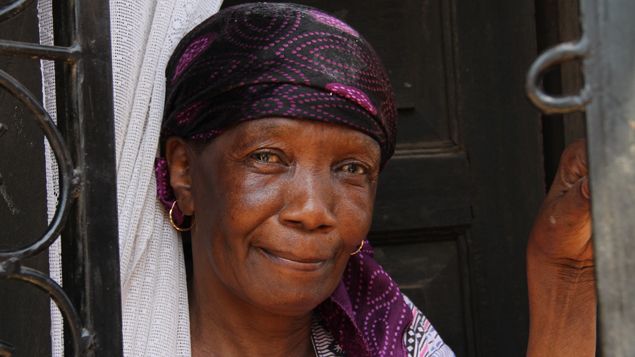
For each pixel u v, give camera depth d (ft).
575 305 4.15
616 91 2.42
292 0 5.99
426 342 4.46
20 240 3.91
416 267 6.08
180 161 4.18
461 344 6.08
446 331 6.07
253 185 3.82
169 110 4.16
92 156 3.15
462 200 6.03
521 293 6.05
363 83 3.90
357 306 4.49
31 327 3.89
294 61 3.81
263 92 3.79
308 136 3.79
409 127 6.02
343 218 3.89
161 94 4.19
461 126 6.02
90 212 3.14
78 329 3.08
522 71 6.01
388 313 4.46
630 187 2.42
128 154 4.00
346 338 4.34
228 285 3.99
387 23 5.97
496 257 6.05
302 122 3.78
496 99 6.02
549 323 4.20
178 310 4.17
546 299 4.18
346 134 3.84
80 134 3.13
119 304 3.18
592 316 4.17
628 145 2.42
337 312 4.32
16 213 3.92
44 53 3.06
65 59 3.11
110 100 3.20
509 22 5.99
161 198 4.20
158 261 4.15
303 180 3.80
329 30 3.94
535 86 2.43
